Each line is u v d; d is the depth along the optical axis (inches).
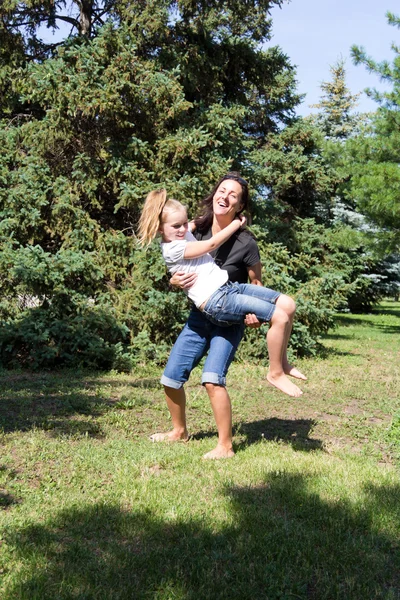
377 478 181.5
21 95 519.2
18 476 175.0
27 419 238.8
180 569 125.0
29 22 584.1
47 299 400.8
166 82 485.4
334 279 495.5
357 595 118.1
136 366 383.9
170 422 248.8
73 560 127.8
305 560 129.6
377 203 715.4
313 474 181.5
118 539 138.6
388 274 1093.1
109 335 399.9
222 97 639.8
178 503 156.3
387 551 137.5
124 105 470.9
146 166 493.7
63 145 489.4
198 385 331.6
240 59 621.6
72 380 333.7
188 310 413.1
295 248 720.3
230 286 189.8
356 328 797.2
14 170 484.7
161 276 417.4
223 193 196.1
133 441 217.0
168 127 518.3
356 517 151.0
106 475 178.5
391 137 741.3
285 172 788.6
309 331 476.7
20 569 123.0
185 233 191.8
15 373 351.6
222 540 136.6
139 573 123.6
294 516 152.4
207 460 193.2
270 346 187.5
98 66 461.7
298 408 290.8
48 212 464.1
